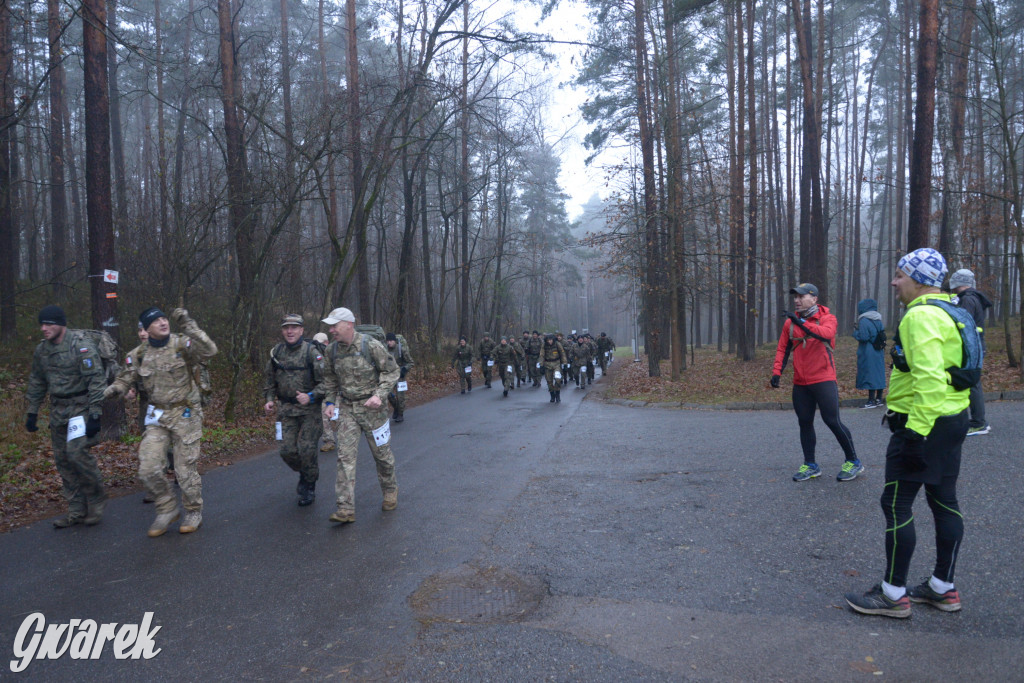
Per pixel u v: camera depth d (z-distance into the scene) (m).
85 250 22.80
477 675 3.09
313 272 24.83
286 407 6.28
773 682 2.92
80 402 5.83
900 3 28.81
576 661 3.18
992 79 23.23
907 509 3.47
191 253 13.00
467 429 11.34
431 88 16.20
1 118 12.66
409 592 4.14
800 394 6.16
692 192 18.92
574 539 4.98
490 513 5.82
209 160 19.20
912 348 3.32
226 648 3.50
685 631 3.44
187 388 5.56
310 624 3.74
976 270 18.66
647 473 6.98
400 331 23.48
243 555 4.95
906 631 3.31
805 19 22.67
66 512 6.48
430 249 37.06
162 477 5.48
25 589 4.44
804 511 5.24
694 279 19.48
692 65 24.86
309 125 13.80
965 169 17.52
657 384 18.19
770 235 32.97
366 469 7.97
